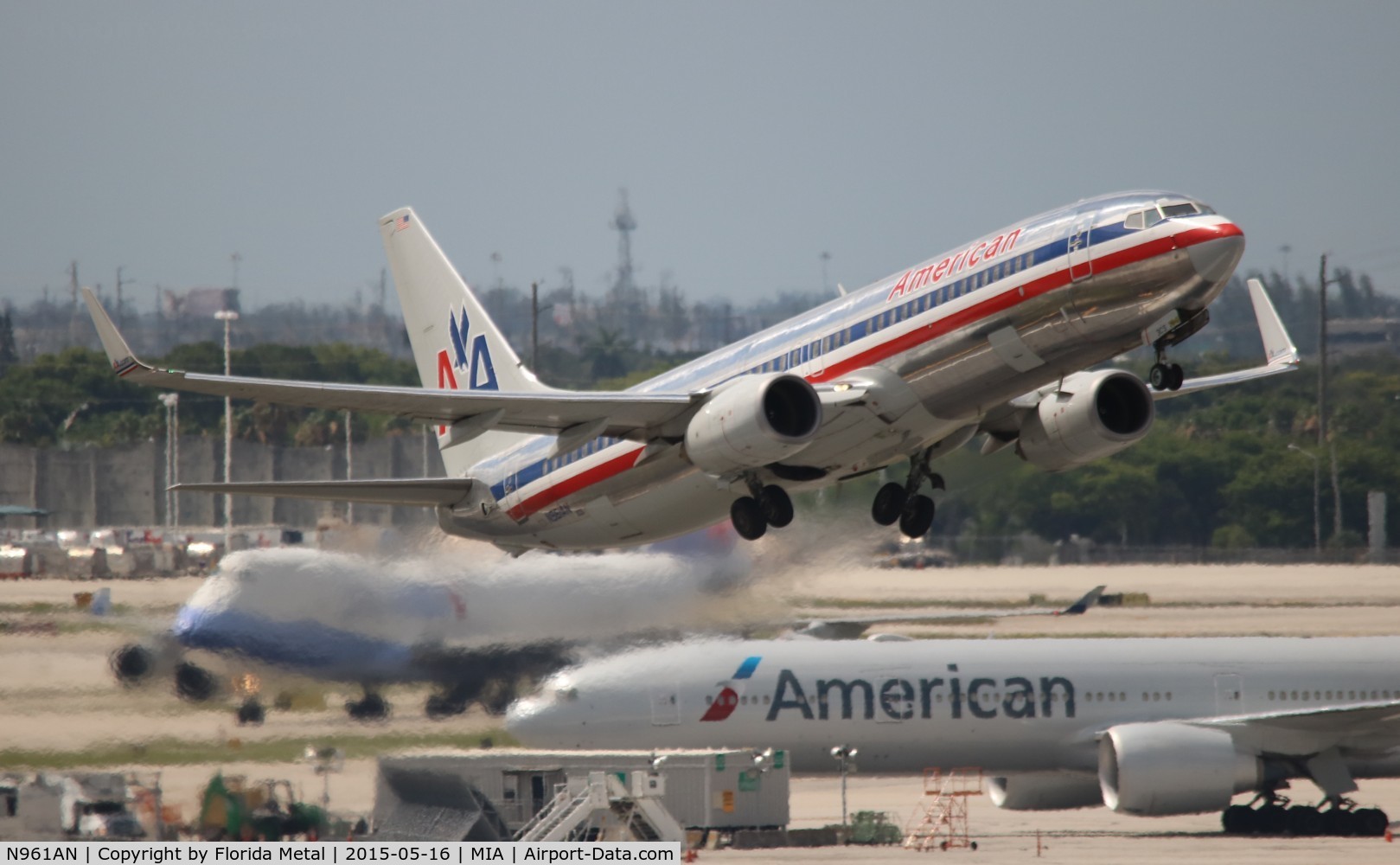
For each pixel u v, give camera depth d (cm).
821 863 8344
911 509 8788
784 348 8362
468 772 8181
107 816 7644
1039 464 8550
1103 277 7138
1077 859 8575
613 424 8362
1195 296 7056
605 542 9438
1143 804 9244
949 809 9300
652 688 9331
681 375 8894
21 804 7662
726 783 8862
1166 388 7375
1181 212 7119
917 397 7794
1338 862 8394
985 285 7519
